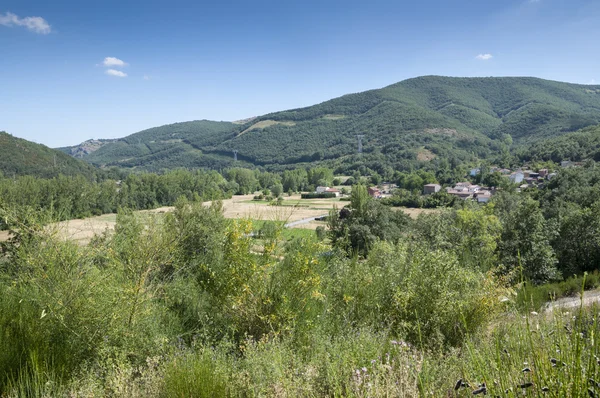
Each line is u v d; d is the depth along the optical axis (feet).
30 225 13.12
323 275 18.21
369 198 100.83
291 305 15.35
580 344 5.33
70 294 12.26
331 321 16.06
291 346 13.64
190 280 16.85
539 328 7.33
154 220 16.26
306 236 17.28
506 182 322.14
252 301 15.47
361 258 22.06
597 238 66.39
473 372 7.52
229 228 16.43
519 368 6.39
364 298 17.40
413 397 8.32
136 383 10.59
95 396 10.05
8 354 10.77
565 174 174.29
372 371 9.19
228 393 9.63
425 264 17.70
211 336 14.26
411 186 432.25
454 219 71.10
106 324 12.40
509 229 62.95
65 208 15.16
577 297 33.76
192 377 9.73
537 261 57.57
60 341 12.18
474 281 17.83
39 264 12.69
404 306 15.96
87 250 13.74
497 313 15.79
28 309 12.85
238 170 460.55
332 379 9.60
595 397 4.93
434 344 13.71
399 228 99.66
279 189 397.39
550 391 5.35
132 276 13.92
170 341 13.51
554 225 67.97
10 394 9.56
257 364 10.65
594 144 396.16
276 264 16.14
